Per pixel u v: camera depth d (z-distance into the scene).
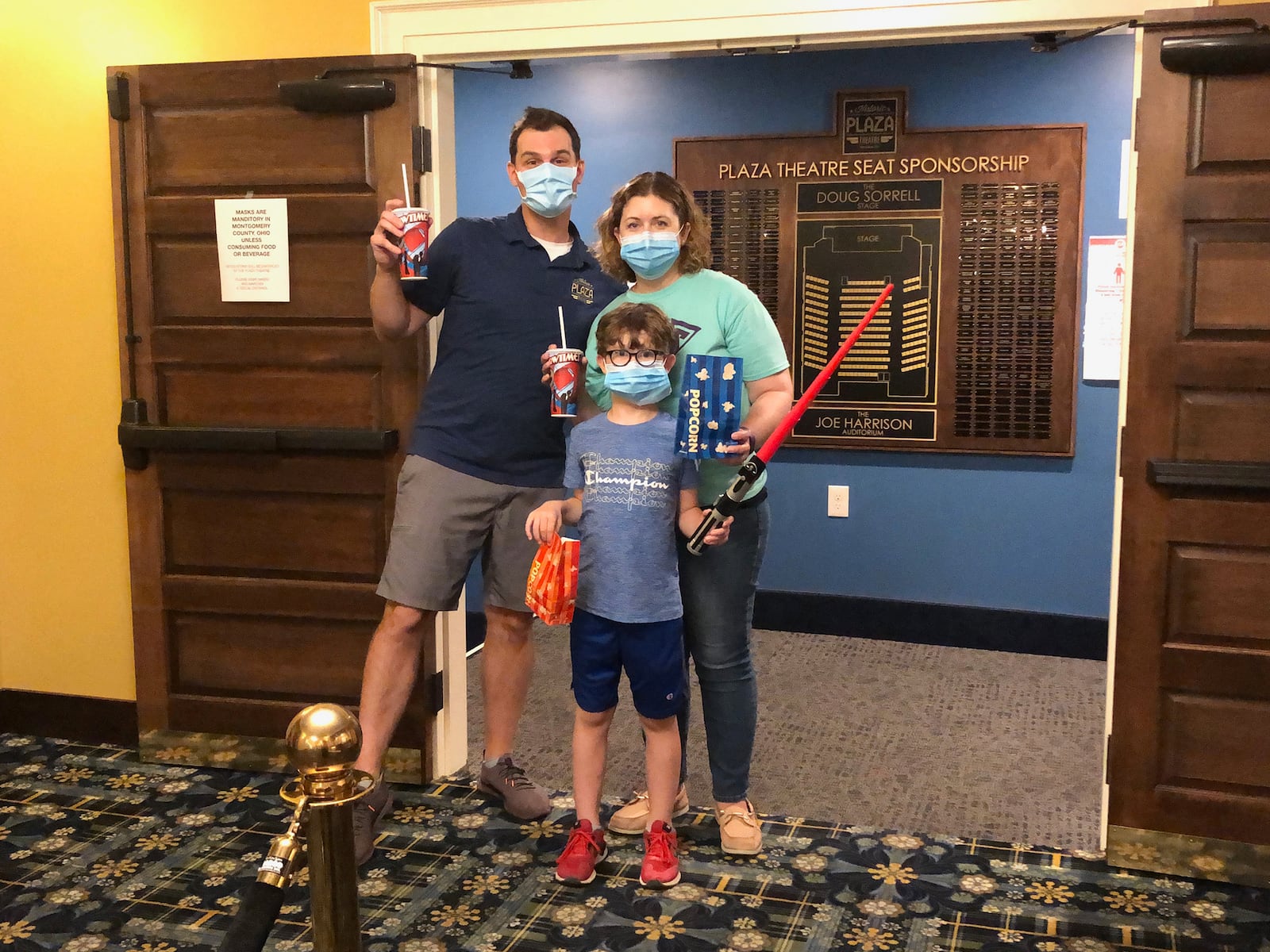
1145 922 2.27
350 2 2.83
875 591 4.44
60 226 3.07
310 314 2.87
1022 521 4.24
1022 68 4.00
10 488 3.21
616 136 4.43
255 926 1.21
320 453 2.89
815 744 3.32
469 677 4.01
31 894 2.36
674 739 2.41
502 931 2.21
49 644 3.26
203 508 2.99
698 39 2.63
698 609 2.44
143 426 2.97
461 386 2.60
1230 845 2.45
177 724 3.07
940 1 2.48
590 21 2.68
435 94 2.82
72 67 3.00
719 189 4.32
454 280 2.60
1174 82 2.32
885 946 2.16
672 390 2.39
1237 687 2.42
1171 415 2.41
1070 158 3.98
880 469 4.36
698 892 2.37
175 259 2.94
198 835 2.63
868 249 4.21
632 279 2.56
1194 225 2.36
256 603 2.97
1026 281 4.08
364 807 2.54
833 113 4.20
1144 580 2.46
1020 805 2.88
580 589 2.35
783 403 2.38
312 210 2.82
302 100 2.76
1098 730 3.45
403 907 2.30
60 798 2.86
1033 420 4.15
